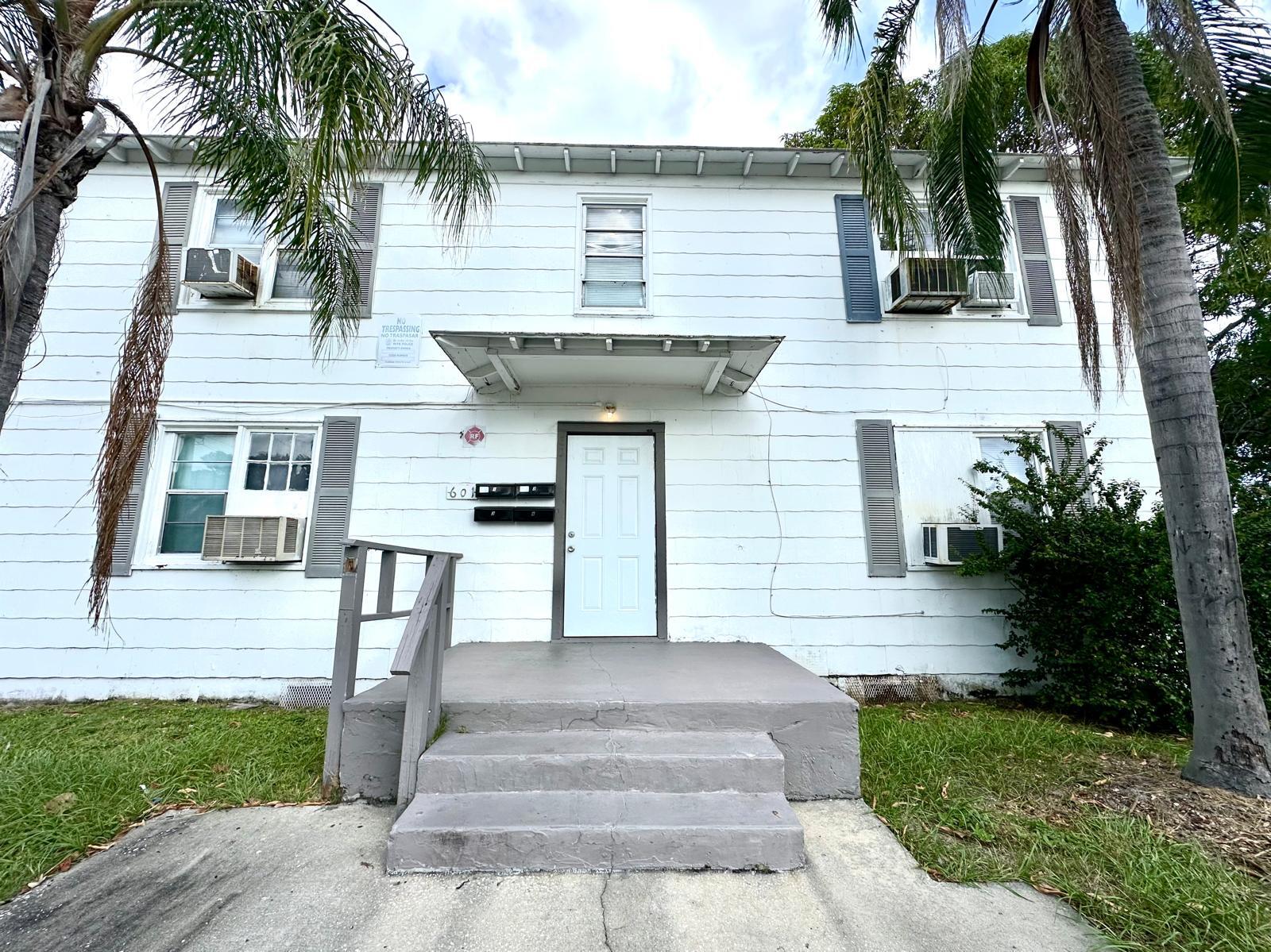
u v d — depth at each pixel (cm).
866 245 582
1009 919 202
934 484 544
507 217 575
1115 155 321
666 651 458
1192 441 316
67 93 260
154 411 308
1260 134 357
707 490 535
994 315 573
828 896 217
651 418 543
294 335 543
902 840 255
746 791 267
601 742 285
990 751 353
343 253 443
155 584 496
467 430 536
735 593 521
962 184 467
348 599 313
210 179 555
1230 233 404
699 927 199
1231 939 189
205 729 395
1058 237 590
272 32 288
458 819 242
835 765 299
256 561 491
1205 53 310
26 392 516
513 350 454
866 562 530
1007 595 525
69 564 497
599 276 577
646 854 234
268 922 201
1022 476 552
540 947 189
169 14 295
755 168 586
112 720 419
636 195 586
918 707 479
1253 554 414
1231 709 296
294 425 532
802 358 561
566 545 524
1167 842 245
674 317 565
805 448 546
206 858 240
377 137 271
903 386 559
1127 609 428
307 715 439
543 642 504
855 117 451
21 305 248
